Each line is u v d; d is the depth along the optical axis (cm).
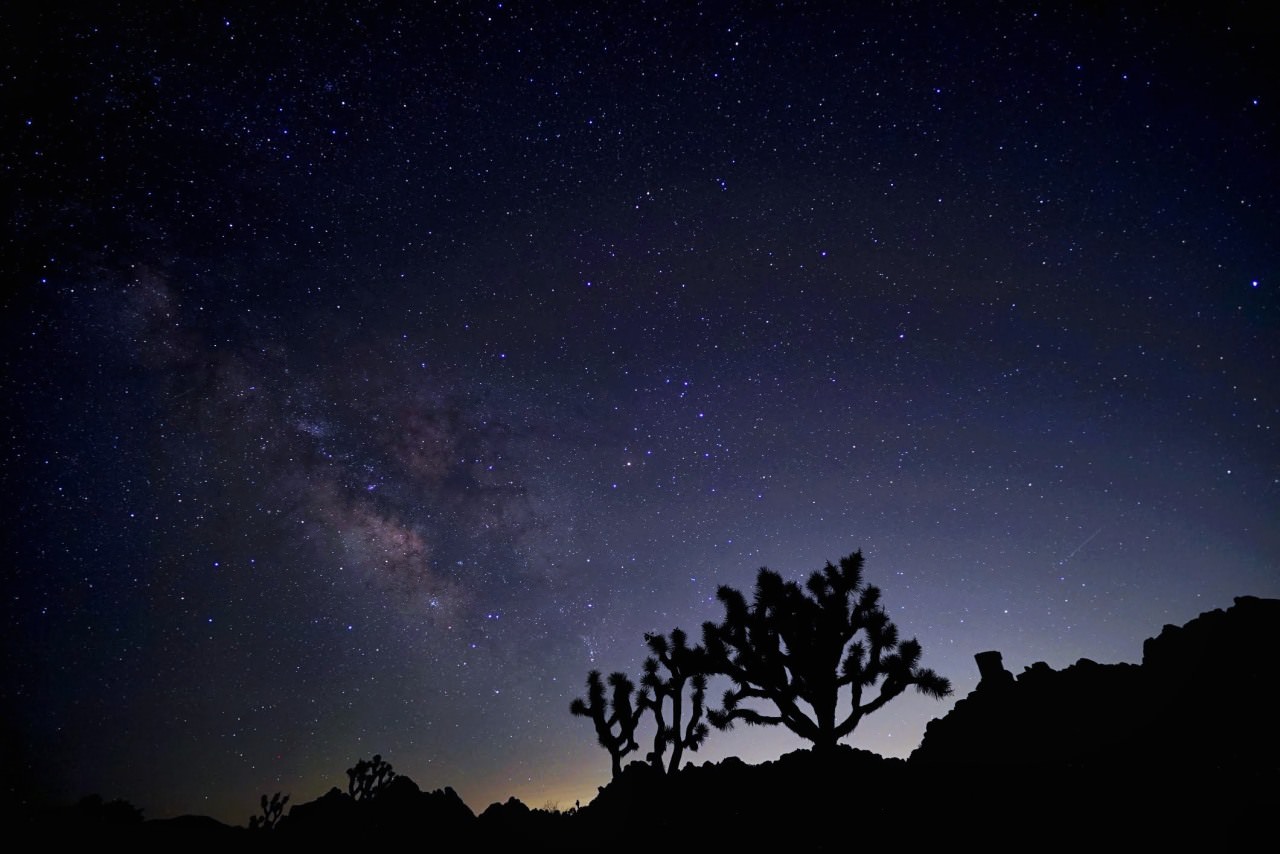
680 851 794
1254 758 696
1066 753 929
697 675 1390
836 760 996
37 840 884
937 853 630
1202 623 1002
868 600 1215
